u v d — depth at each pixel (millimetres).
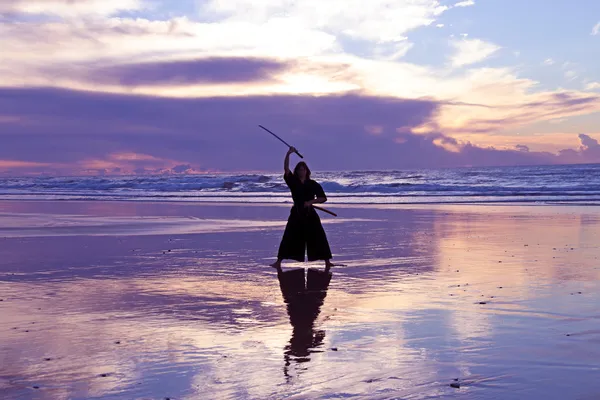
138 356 4184
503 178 53406
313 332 4852
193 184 46094
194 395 3396
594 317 5273
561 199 27766
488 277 7582
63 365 3973
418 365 3918
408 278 7594
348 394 3385
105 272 8281
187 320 5324
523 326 4953
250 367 3916
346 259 9539
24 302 6168
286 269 8562
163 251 10695
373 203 26812
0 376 3748
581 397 3295
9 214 20578
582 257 9406
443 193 34062
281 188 43594
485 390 3422
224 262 9305
